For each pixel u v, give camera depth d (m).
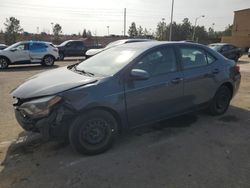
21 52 14.71
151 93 4.06
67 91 3.45
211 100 5.10
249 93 7.61
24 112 3.57
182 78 4.45
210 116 5.34
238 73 5.65
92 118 3.61
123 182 3.10
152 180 3.14
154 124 4.88
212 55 5.14
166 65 4.34
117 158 3.65
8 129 4.68
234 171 3.33
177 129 4.67
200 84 4.76
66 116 3.41
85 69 4.35
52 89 3.50
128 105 3.85
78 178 3.18
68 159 3.62
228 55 19.58
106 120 3.73
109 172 3.31
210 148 3.96
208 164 3.50
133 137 4.33
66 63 18.08
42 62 15.74
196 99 4.79
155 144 4.08
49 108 3.36
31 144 4.09
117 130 3.92
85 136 3.62
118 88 3.72
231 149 3.93
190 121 5.05
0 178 3.19
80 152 3.66
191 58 4.75
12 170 3.36
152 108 4.15
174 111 4.48
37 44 15.41
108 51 4.77
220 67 5.15
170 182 3.10
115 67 3.99
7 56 14.20
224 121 5.08
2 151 3.87
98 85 3.61
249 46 43.81
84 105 3.45
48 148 3.95
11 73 12.12
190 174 3.26
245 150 3.90
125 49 4.50
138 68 3.98
